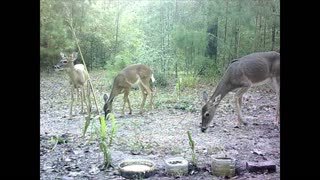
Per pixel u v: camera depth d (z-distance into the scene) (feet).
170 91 32.81
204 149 16.28
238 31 38.75
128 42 45.62
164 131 20.07
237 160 14.44
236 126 20.95
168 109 26.58
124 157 15.02
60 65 23.95
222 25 40.09
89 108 24.52
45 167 13.46
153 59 37.50
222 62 38.55
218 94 21.50
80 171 13.17
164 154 15.56
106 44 45.70
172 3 41.86
